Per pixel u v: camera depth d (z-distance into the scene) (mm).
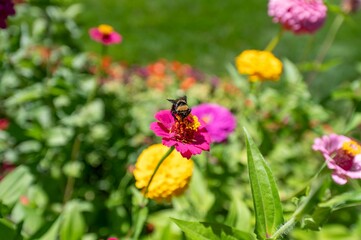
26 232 471
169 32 1885
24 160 596
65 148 648
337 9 570
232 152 611
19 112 670
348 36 1985
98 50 1429
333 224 627
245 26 2035
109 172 696
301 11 584
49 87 620
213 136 530
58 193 595
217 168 570
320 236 583
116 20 1905
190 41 1831
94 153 697
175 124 335
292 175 692
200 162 548
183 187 409
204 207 502
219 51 1782
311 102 649
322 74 1472
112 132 707
